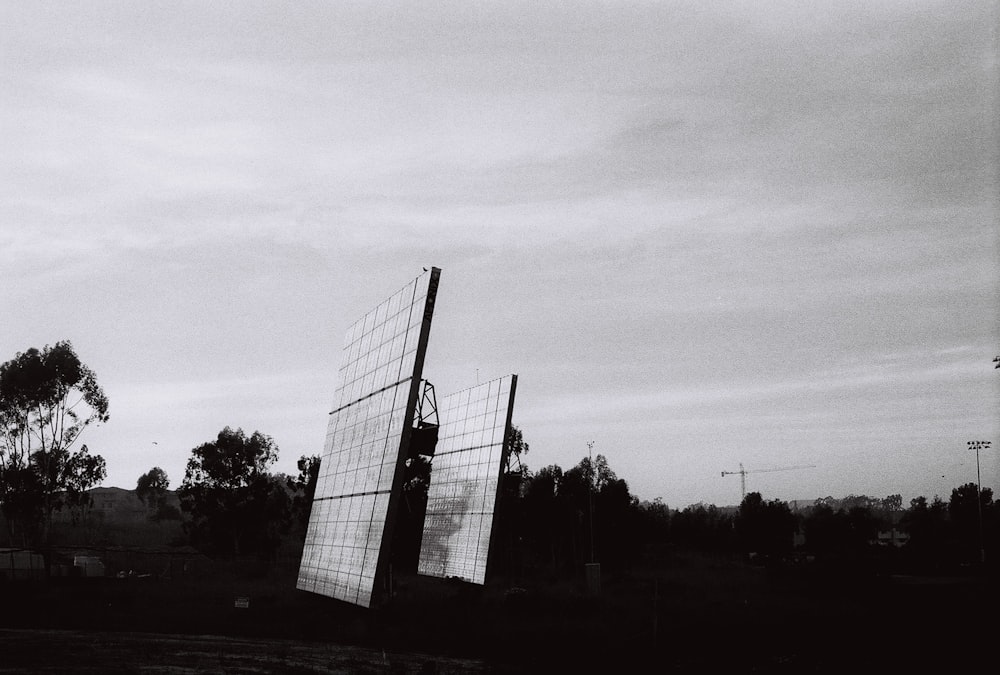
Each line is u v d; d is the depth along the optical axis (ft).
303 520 359.25
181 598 171.83
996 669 88.58
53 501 316.60
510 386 200.44
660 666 99.14
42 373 305.73
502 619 141.69
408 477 309.63
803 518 625.00
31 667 86.99
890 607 165.89
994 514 431.02
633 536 363.15
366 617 133.18
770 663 98.22
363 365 171.42
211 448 368.48
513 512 322.34
